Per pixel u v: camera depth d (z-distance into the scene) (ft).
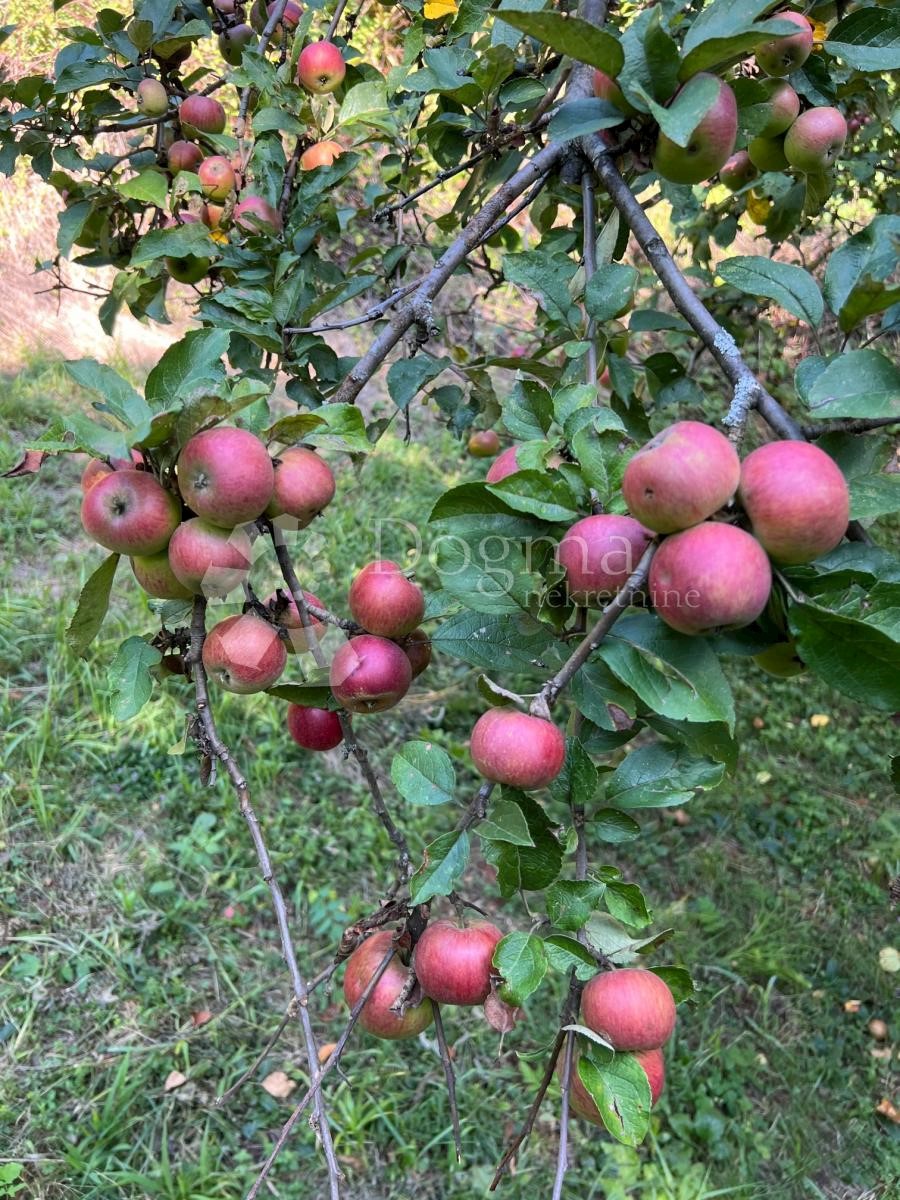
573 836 4.05
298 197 6.75
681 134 3.58
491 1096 11.34
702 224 11.06
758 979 13.26
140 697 4.10
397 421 20.18
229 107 17.65
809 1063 12.45
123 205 8.26
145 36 7.27
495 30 5.72
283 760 13.93
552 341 6.20
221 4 8.30
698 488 3.01
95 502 3.76
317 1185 10.23
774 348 18.86
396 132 7.29
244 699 14.21
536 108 6.34
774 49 5.21
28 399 16.57
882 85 6.85
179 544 3.73
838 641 3.07
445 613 4.70
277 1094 10.86
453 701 15.83
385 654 4.30
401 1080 11.27
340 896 12.82
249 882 12.61
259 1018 11.44
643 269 18.49
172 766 13.26
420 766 4.07
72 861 12.05
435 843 3.66
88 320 18.90
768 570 3.07
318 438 4.08
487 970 3.75
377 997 4.04
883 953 13.79
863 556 3.36
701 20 3.77
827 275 4.07
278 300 6.08
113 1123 10.02
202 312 6.13
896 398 3.37
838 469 3.21
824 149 5.42
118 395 3.82
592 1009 3.60
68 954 11.29
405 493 18.20
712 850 14.74
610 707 4.59
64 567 14.97
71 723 13.19
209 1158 10.14
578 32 3.67
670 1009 3.60
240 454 3.57
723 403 19.65
